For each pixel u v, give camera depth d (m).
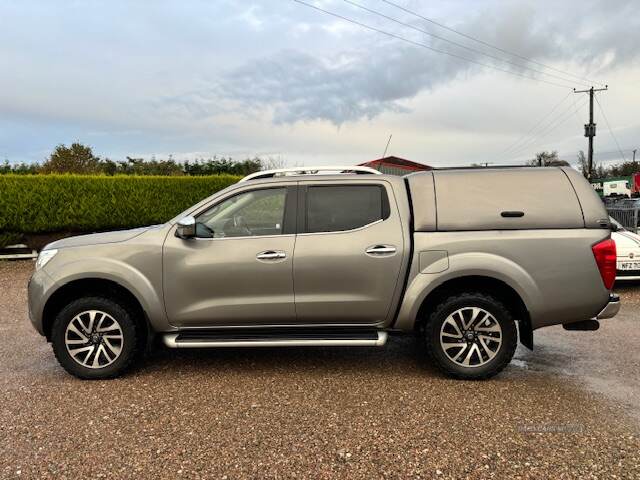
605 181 53.22
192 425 3.54
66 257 4.41
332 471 2.93
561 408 3.79
